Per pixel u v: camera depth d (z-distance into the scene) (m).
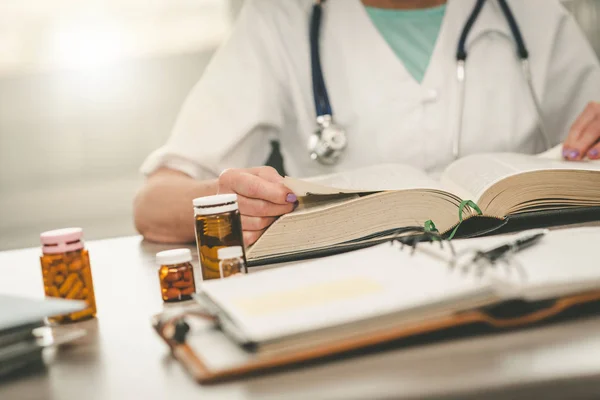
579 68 1.60
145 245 1.21
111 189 4.69
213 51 4.93
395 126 1.52
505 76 1.55
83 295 0.75
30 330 0.61
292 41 1.55
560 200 0.97
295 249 0.90
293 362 0.52
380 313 0.54
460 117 1.51
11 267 1.14
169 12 4.93
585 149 1.14
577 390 0.46
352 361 0.53
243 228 0.95
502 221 0.92
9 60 5.00
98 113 4.98
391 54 1.53
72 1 5.00
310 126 1.55
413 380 0.48
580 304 0.57
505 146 1.55
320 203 0.96
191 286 0.80
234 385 0.51
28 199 4.61
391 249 0.71
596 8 3.07
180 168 1.38
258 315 0.55
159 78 4.96
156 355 0.61
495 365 0.49
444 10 1.61
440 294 0.55
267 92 1.50
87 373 0.58
